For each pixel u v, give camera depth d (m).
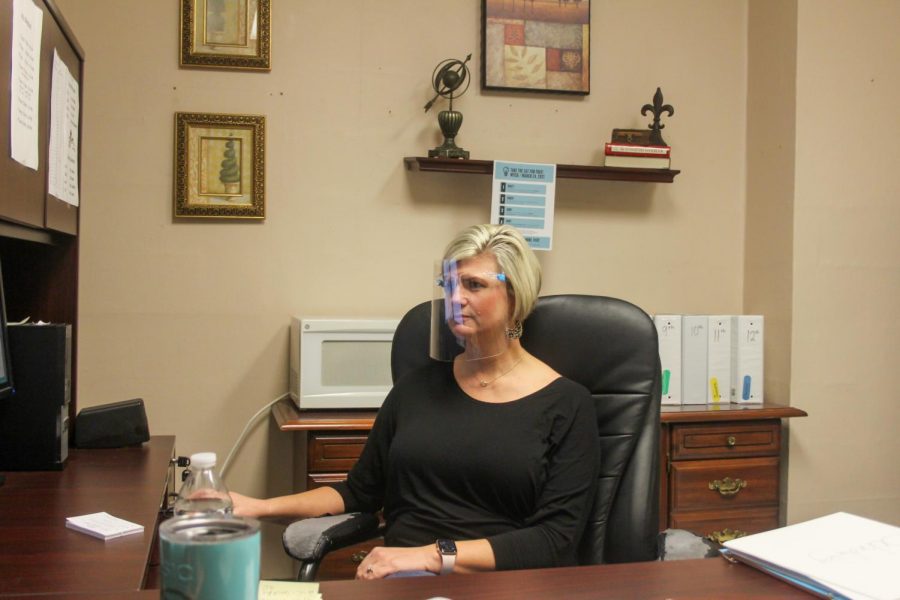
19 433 1.73
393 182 2.80
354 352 2.46
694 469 2.57
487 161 2.74
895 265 2.92
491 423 1.53
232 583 0.66
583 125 2.96
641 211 3.00
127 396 2.63
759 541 1.09
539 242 2.81
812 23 2.82
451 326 1.55
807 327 2.84
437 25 2.83
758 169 3.02
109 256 2.61
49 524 1.31
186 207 2.63
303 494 1.62
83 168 2.59
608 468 1.56
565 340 1.63
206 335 2.68
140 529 1.27
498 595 0.95
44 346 1.74
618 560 1.51
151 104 2.63
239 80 2.69
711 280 3.04
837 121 2.85
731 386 2.80
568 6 2.92
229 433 2.70
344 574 2.33
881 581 0.95
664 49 3.01
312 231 2.75
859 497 2.91
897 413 2.93
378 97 2.79
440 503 1.53
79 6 2.58
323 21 2.75
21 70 1.58
